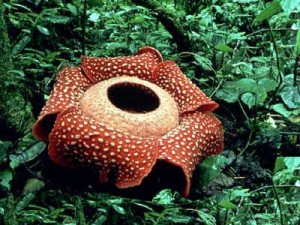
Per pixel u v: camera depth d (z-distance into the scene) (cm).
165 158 202
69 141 202
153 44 321
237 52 325
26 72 283
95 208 259
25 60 278
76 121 203
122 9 351
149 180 217
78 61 299
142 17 322
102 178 203
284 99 268
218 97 276
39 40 313
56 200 262
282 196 263
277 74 294
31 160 232
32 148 228
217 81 297
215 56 317
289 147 284
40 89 265
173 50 338
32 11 325
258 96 260
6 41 245
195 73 321
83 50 296
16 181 233
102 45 320
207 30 336
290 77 284
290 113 267
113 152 201
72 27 329
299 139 286
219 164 223
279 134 280
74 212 265
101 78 234
